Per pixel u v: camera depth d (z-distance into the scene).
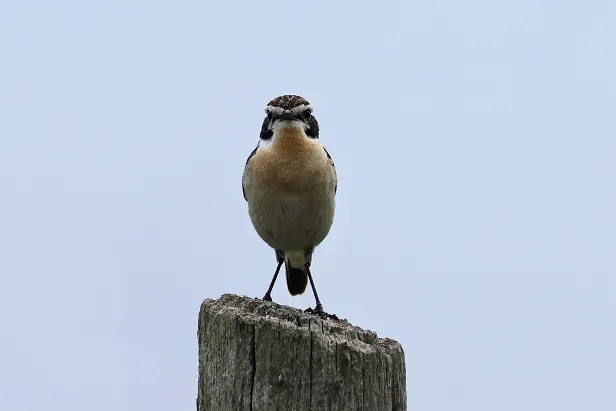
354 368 10.73
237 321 11.03
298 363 10.73
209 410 11.34
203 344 11.63
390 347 11.16
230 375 11.03
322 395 10.66
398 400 11.11
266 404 10.75
